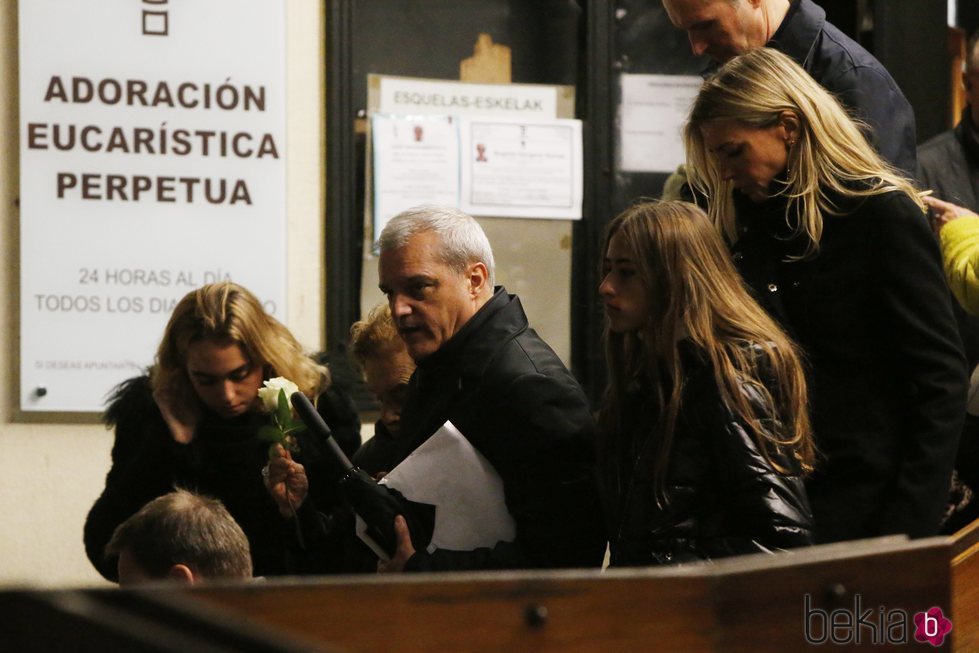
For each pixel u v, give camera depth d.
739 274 4.12
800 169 4.09
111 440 6.82
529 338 4.29
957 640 3.80
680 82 7.44
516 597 2.46
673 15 4.89
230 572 4.18
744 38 4.82
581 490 4.15
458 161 7.20
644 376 3.89
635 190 7.39
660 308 3.84
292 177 6.99
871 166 4.12
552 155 7.29
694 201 4.78
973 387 4.64
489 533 4.13
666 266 3.83
